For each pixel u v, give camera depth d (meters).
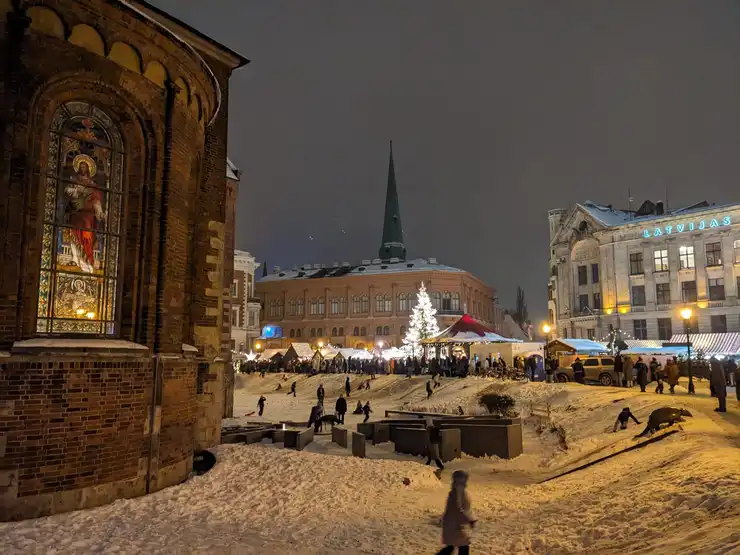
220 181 17.38
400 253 145.62
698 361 40.50
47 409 10.16
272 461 15.25
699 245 60.62
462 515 7.70
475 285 106.44
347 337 101.12
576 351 41.03
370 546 9.64
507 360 46.22
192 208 15.68
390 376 52.81
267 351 72.19
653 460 13.09
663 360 41.91
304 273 111.94
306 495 12.88
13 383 9.86
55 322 10.98
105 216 11.84
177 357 12.62
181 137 13.27
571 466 17.42
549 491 14.14
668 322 61.97
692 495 9.17
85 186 11.57
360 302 101.75
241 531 10.09
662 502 9.48
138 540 9.00
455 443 20.94
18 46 10.40
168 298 12.50
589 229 69.56
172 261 12.70
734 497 8.34
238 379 65.56
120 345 11.28
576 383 36.62
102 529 9.46
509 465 19.78
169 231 12.59
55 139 11.22
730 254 58.66
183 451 12.99
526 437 26.03
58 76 10.94
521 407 32.06
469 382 41.66
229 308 31.72
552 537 9.45
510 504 12.90
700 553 6.41
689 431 15.09
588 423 23.62
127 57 11.96
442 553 7.66
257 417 36.00
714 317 59.12
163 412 12.22
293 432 21.22
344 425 31.36
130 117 12.10
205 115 14.98
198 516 10.72
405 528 10.93
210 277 16.89
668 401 23.69
